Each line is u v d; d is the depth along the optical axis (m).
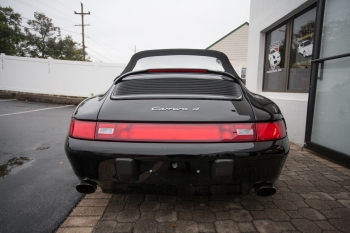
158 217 1.63
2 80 11.19
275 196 1.96
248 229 1.50
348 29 2.66
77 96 11.01
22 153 3.14
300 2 3.64
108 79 10.88
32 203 1.83
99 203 1.84
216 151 1.24
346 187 2.13
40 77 11.02
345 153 2.69
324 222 1.58
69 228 1.51
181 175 1.31
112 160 1.28
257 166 1.30
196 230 1.48
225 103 1.41
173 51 2.27
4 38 32.59
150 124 1.29
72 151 1.33
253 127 1.31
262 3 5.07
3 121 5.49
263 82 5.39
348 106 2.66
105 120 1.33
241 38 17.58
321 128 3.09
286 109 4.01
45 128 4.80
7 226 1.52
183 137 1.27
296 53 4.09
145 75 1.75
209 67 2.14
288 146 1.41
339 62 2.77
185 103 1.38
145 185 1.39
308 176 2.39
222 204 1.82
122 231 1.47
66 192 2.03
